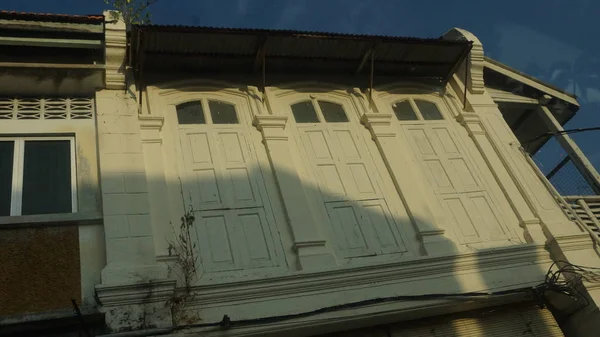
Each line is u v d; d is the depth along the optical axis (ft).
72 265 21.95
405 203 27.86
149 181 25.12
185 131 27.89
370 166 29.14
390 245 26.30
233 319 21.90
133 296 21.02
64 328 20.36
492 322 25.98
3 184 23.80
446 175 30.07
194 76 30.01
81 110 27.12
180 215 24.64
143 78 29.01
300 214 25.88
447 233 27.45
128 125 26.55
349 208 27.14
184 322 21.29
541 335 26.16
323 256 24.66
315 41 29.35
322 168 28.32
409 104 33.37
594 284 26.32
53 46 26.66
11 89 26.43
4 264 21.21
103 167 24.66
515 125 38.55
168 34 26.71
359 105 31.89
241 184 26.53
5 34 26.12
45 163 24.94
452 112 33.63
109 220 23.04
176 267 22.75
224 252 24.08
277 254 24.63
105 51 27.66
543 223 28.60
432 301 24.38
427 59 32.65
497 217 28.94
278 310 22.57
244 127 28.86
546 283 26.09
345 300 23.49
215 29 27.12
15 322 19.67
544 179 30.78
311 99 31.50
